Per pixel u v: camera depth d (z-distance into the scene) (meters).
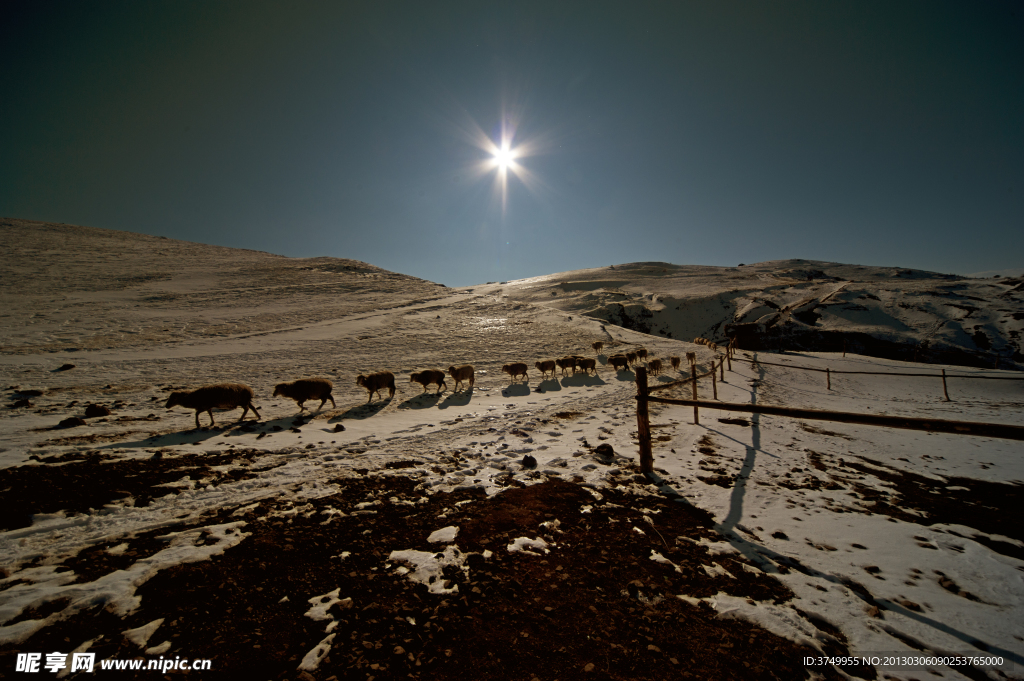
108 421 8.90
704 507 5.08
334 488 5.42
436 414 10.77
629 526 4.50
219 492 5.23
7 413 9.38
